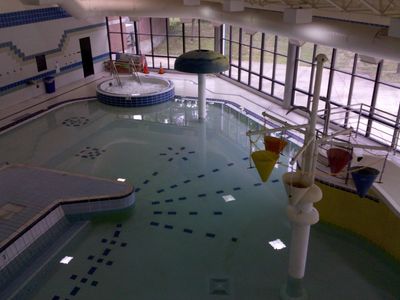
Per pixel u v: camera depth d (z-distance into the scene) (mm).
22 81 10203
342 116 9148
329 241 4984
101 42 13195
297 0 5789
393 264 4582
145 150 7609
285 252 4832
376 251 4793
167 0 9156
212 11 8039
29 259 4699
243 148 7695
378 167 4723
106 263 4660
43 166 6941
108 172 6734
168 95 10523
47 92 11031
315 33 5168
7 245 4539
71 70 12000
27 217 5047
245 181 6453
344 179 4902
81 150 7609
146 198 5969
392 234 4566
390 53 4180
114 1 9406
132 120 9219
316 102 3016
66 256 4766
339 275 4445
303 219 3512
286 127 3129
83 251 4852
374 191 4426
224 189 6219
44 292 4234
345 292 4211
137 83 11656
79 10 9133
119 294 4203
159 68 13492
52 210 5227
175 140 8086
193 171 6785
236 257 4746
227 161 7156
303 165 3322
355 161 4660
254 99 10508
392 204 4082
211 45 20750
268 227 5285
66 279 4414
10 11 9492
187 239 5062
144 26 18891
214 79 12531
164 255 4781
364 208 4801
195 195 6055
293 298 4105
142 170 6801
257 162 2902
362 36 4469
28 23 10102
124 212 5590
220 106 10156
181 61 8070
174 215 5559
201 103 9000
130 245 4961
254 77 15242
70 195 5562
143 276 4453
